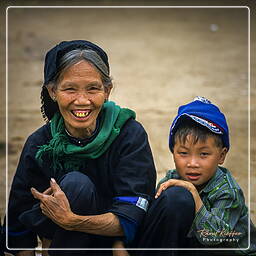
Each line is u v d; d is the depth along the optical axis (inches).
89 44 135.6
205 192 142.4
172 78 420.5
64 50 133.3
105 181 141.6
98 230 133.5
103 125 139.9
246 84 398.9
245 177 238.1
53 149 140.2
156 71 441.4
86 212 133.4
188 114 143.0
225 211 139.1
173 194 132.2
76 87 132.6
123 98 369.4
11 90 389.1
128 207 134.6
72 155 140.3
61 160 142.7
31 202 147.5
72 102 133.0
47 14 673.0
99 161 140.9
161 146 278.8
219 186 141.9
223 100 360.2
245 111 335.0
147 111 341.1
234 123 312.0
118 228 134.4
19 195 146.9
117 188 138.0
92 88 133.4
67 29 598.5
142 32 593.3
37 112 343.9
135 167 138.2
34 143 145.9
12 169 252.1
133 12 702.5
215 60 474.0
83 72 132.1
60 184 134.7
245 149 273.1
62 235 134.6
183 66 456.4
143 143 140.9
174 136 145.5
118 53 503.2
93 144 137.6
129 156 138.7
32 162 145.4
